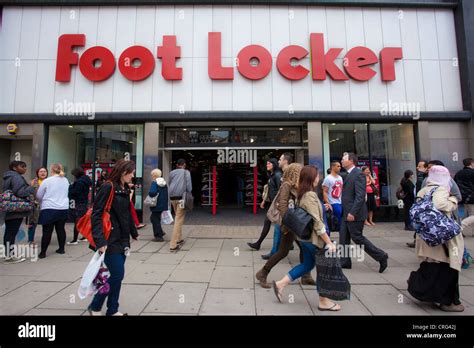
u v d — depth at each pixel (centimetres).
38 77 853
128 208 293
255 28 873
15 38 863
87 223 269
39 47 862
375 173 887
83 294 253
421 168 612
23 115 833
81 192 615
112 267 276
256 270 442
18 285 381
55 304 325
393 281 397
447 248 304
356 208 426
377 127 896
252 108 850
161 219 632
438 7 889
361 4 876
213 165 1089
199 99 851
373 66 871
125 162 289
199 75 856
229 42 867
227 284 385
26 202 487
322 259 304
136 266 459
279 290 324
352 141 891
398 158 893
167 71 843
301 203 319
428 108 861
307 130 857
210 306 321
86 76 838
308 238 310
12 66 856
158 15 870
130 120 841
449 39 885
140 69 845
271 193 514
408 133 896
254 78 845
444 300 304
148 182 840
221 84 855
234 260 493
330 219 522
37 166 835
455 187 453
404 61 874
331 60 852
